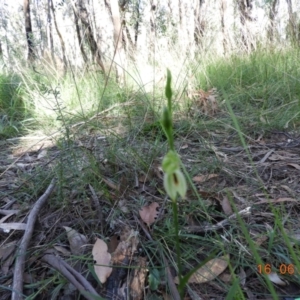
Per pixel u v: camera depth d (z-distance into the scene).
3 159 2.30
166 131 0.53
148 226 1.35
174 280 1.17
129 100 2.84
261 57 3.87
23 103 3.36
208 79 3.40
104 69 3.81
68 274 1.11
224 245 1.27
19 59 3.98
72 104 3.18
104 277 1.15
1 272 1.28
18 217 1.55
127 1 6.70
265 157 2.04
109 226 1.42
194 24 4.85
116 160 1.81
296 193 1.62
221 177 1.81
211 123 2.53
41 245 1.35
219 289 1.16
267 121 2.55
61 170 1.62
